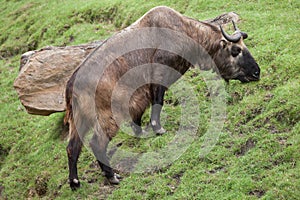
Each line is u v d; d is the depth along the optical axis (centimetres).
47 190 1430
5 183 1567
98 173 1368
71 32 2502
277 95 1347
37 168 1563
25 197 1483
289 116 1260
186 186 1186
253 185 1102
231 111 1395
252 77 1408
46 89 1642
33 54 1672
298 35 1599
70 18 2656
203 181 1182
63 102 1636
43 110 1645
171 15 1345
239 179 1135
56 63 1647
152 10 1344
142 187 1241
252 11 1923
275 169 1123
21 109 2039
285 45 1569
